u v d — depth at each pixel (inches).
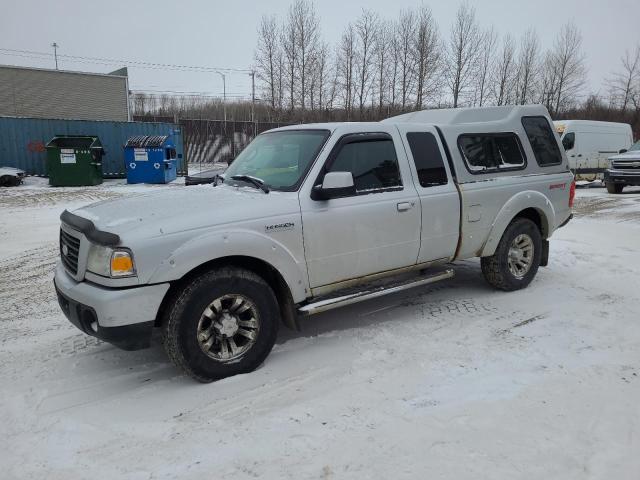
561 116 1557.6
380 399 134.5
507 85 1504.7
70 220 153.3
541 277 251.0
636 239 345.4
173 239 136.7
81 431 123.2
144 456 112.8
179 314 138.6
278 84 1494.8
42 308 220.4
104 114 1229.1
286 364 157.2
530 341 170.7
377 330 183.6
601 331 178.5
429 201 187.6
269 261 150.6
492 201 208.7
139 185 746.2
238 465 108.5
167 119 1347.2
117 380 150.6
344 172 157.5
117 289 133.1
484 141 214.1
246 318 152.5
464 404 130.6
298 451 112.7
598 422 121.3
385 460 108.6
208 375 144.9
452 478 102.2
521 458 108.2
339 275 169.2
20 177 729.6
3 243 358.3
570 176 243.9
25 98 1147.3
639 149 681.6
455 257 203.6
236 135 1234.6
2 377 153.6
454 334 178.2
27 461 112.0
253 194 161.2
